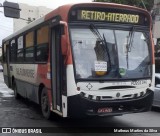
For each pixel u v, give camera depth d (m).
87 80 7.68
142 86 8.22
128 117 10.33
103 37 8.05
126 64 8.11
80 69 7.72
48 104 9.47
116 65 7.98
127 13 8.38
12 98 15.05
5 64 16.64
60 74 8.26
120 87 7.91
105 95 7.77
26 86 12.16
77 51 7.79
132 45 8.33
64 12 7.99
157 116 10.56
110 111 7.83
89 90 7.68
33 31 10.97
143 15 8.60
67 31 7.78
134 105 8.09
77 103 7.61
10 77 15.38
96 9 8.08
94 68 7.80
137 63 8.27
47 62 9.31
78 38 7.85
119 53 8.11
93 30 8.01
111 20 8.21
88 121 9.62
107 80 7.80
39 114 10.74
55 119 9.69
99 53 7.93
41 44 10.02
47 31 9.38
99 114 7.71
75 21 7.90
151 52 8.57
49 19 9.13
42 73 9.86
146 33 8.62
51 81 8.96
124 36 8.28
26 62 11.95
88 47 7.89
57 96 8.59
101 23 8.12
